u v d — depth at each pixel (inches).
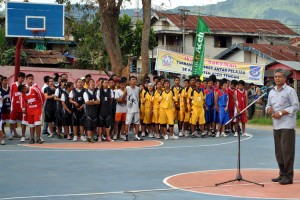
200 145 754.2
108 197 401.4
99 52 1815.9
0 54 1750.7
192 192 422.9
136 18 2298.2
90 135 769.6
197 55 1182.3
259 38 2386.8
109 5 1261.1
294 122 465.7
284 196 410.0
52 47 2144.4
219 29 2335.1
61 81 805.9
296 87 1818.4
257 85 1502.2
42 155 626.5
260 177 494.3
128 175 498.6
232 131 957.2
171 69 1401.3
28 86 740.0
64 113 797.9
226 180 475.2
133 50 2139.5
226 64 1475.1
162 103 836.0
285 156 461.1
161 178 484.1
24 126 758.5
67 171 517.7
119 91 804.6
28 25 991.0
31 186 442.3
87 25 1375.5
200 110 868.6
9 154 632.4
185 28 2289.6
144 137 864.3
